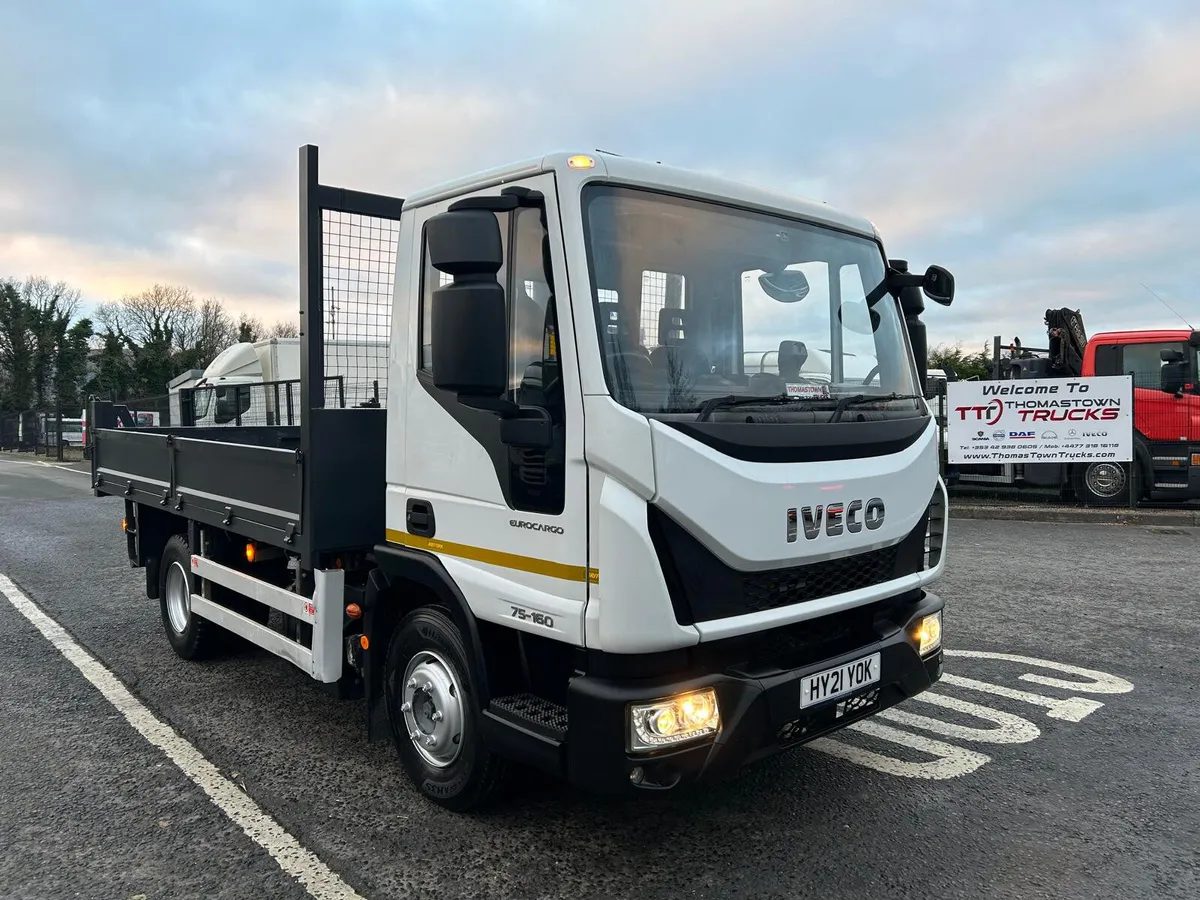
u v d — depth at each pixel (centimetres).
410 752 379
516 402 308
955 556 937
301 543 397
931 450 373
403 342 367
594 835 346
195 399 970
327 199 404
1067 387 1234
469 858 329
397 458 372
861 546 329
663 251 313
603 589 277
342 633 408
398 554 367
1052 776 396
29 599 777
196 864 327
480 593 325
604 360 284
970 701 495
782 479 300
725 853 331
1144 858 324
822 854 329
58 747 441
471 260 274
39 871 322
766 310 343
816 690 306
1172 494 1248
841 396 352
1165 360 1183
